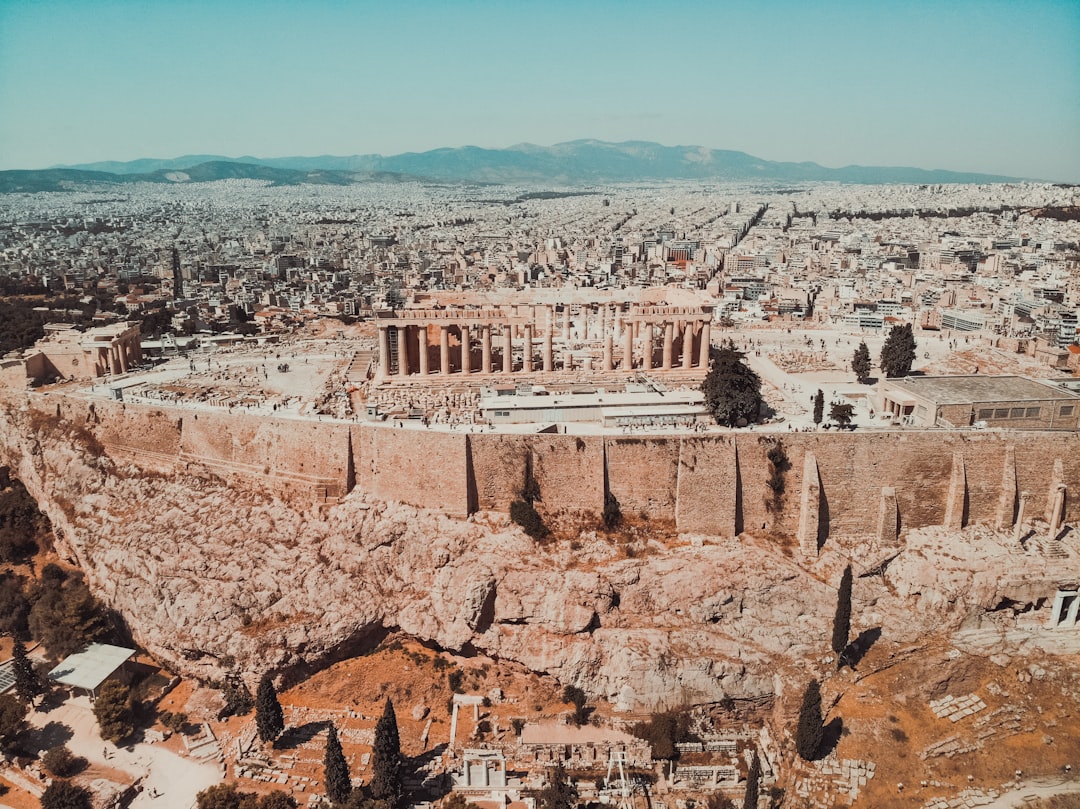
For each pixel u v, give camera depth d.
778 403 166.75
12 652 141.12
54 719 125.56
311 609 134.38
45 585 151.88
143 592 139.38
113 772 115.88
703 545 136.38
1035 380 163.25
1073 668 125.56
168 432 163.00
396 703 128.50
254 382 187.38
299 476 150.25
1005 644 129.12
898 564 136.88
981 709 122.12
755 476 139.75
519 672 130.62
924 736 118.62
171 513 151.75
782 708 121.31
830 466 139.25
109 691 122.81
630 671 122.62
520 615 128.62
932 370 197.12
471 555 134.00
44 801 108.25
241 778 114.12
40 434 177.12
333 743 106.69
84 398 174.25
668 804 110.44
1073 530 141.25
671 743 117.19
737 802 110.38
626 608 129.88
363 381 182.12
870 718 120.06
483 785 112.00
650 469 138.88
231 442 156.88
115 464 167.75
